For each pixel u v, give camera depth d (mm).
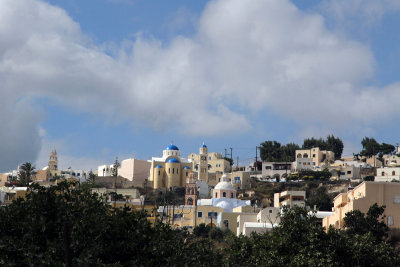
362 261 94500
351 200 135000
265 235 102062
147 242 69750
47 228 65688
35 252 63125
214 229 155500
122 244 68062
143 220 72000
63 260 62688
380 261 94562
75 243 64062
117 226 69625
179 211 179750
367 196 129625
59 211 67562
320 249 92938
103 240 68062
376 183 130375
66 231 52562
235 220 166250
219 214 171500
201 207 179375
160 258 67875
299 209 100062
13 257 63312
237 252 97250
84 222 66750
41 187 71688
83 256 61438
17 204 69938
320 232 95062
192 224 176750
